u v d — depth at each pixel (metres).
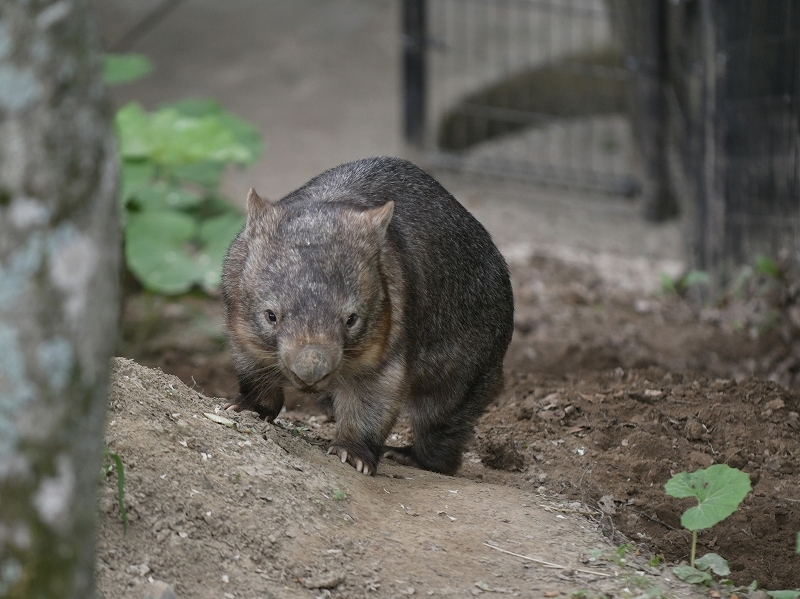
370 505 6.72
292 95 23.72
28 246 3.26
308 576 5.81
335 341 6.66
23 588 3.34
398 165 8.38
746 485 6.73
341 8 27.08
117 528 5.54
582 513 7.36
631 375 9.98
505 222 19.52
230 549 5.79
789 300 11.80
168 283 13.74
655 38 18.66
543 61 23.69
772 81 12.16
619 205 20.39
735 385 9.45
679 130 17.31
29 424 3.29
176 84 23.73
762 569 7.18
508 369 11.13
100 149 3.44
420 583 5.93
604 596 5.96
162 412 6.57
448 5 25.83
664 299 15.17
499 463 8.39
